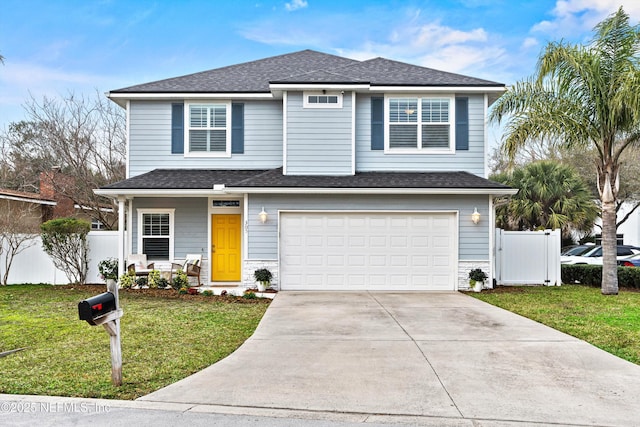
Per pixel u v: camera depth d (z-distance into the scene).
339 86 14.45
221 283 15.12
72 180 23.00
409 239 13.95
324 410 4.91
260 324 9.13
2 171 26.41
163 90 15.42
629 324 8.96
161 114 15.73
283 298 12.34
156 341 7.77
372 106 15.14
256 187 13.44
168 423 4.55
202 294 13.11
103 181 23.69
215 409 4.91
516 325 8.96
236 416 4.73
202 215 15.33
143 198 15.33
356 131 15.13
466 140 15.11
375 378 5.94
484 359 6.76
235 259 15.34
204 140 15.77
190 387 5.57
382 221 13.96
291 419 4.67
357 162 15.12
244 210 14.10
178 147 15.68
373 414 4.82
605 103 12.78
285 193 13.70
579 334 8.22
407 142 15.16
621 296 12.70
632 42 12.73
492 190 13.35
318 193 13.68
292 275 13.84
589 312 10.21
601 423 4.62
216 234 15.34
